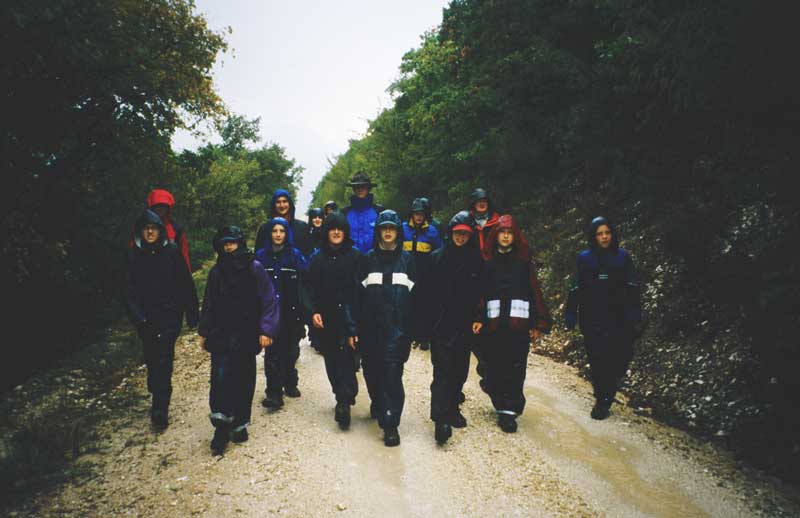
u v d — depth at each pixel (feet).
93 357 21.57
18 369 20.66
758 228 17.61
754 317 15.33
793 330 13.50
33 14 16.44
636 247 22.84
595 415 14.93
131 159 31.04
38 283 24.72
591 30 33.47
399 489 10.99
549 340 23.02
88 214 29.99
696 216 19.63
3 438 13.64
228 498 10.59
